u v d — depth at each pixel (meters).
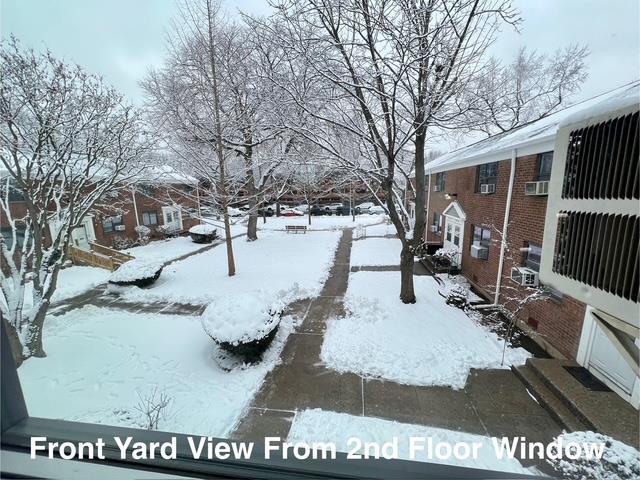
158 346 6.58
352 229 22.92
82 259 13.85
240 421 4.44
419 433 4.19
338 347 6.45
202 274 12.04
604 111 0.76
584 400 4.51
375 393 5.06
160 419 4.44
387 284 10.35
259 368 5.77
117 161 6.40
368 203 36.97
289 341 6.79
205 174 11.44
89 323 7.75
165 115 11.59
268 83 8.98
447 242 13.06
